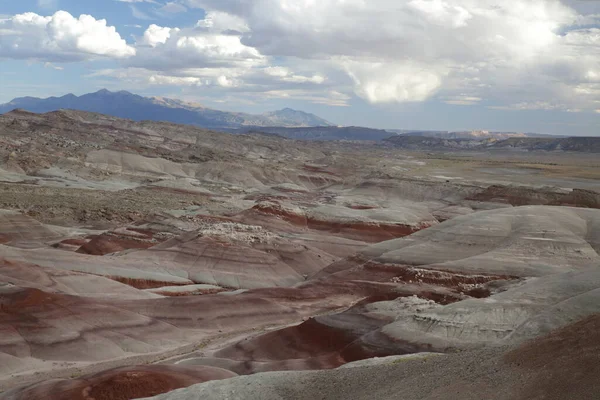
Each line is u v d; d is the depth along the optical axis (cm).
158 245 9800
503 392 1959
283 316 6912
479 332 4353
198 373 4112
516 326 4325
